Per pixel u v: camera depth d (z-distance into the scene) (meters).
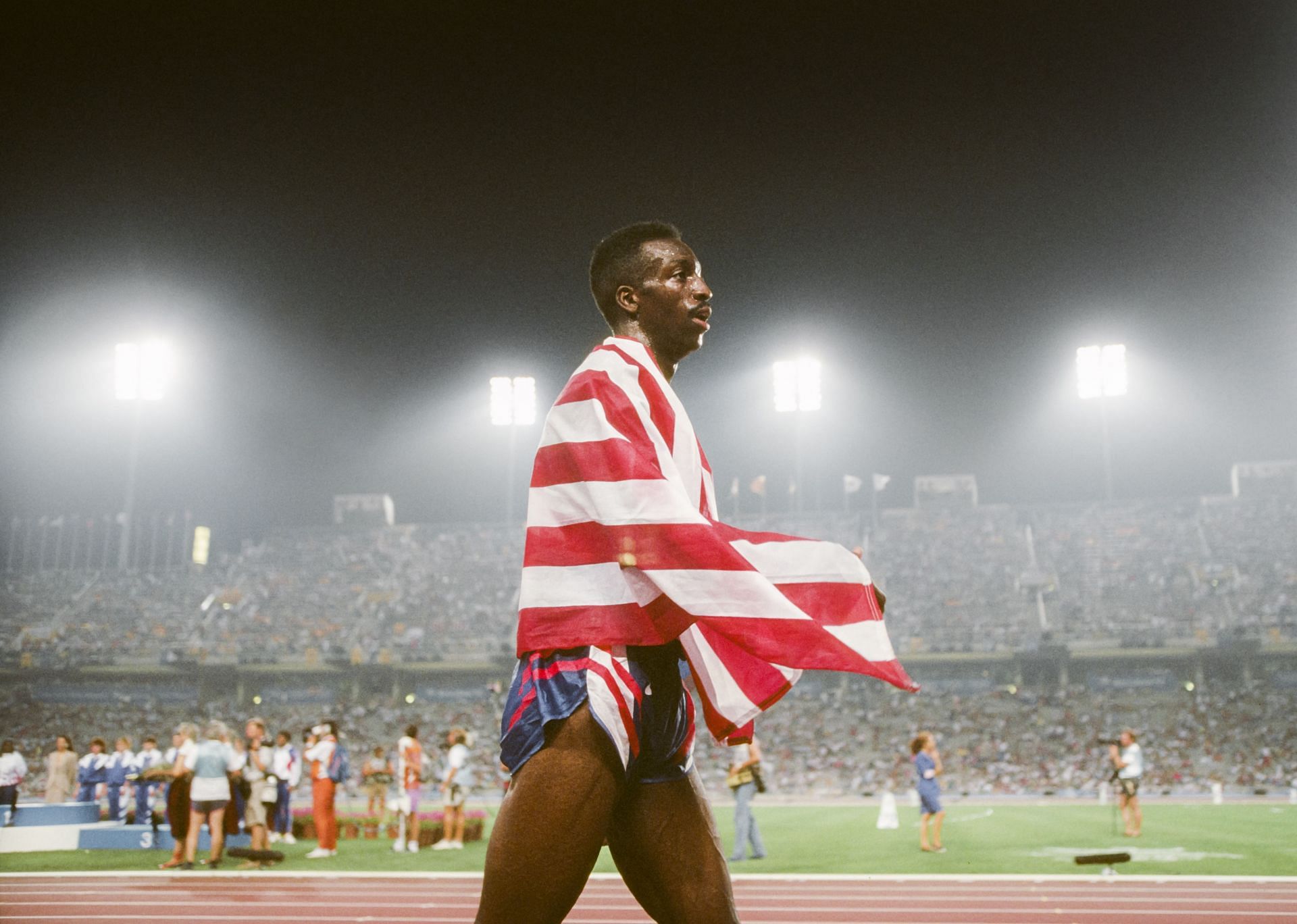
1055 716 47.56
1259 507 56.56
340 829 18.62
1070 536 56.72
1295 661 48.53
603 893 10.98
